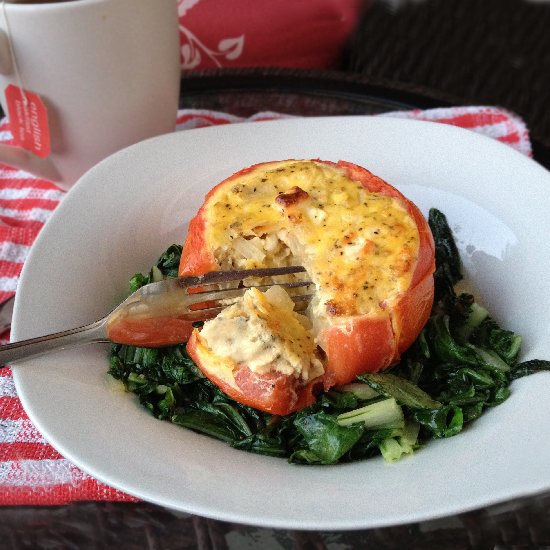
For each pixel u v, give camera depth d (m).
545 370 0.37
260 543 0.35
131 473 0.33
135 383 0.38
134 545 0.36
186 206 0.44
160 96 0.48
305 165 0.41
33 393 0.35
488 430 0.35
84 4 0.42
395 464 0.35
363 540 0.35
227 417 0.38
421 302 0.39
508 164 0.43
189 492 0.33
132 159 0.44
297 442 0.37
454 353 0.39
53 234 0.41
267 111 0.54
